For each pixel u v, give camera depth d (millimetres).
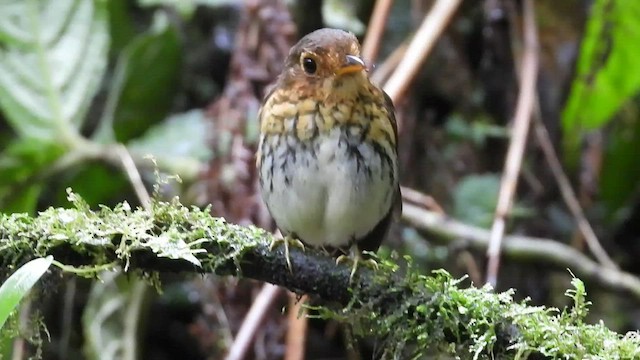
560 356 4660
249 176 8445
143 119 10156
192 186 9656
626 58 9531
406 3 10797
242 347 7410
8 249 5051
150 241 5035
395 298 5090
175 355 10953
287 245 5277
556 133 10750
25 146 9617
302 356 7543
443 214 9555
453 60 10500
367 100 6523
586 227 9453
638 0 9180
